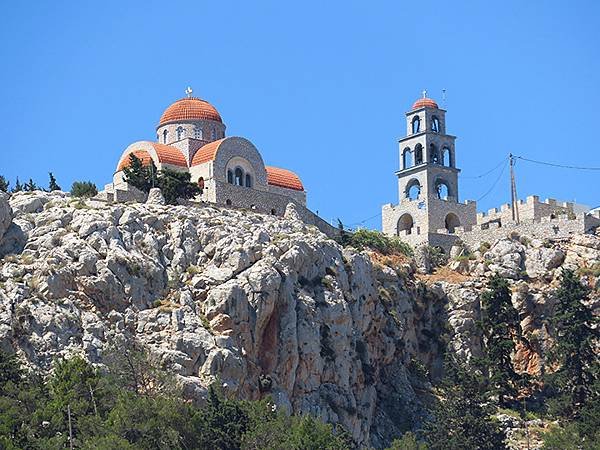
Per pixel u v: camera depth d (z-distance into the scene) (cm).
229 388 17450
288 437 16550
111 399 16288
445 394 19712
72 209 19012
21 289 17550
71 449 15050
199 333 17738
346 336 19125
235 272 18512
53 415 15675
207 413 16588
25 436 15138
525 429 19875
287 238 19262
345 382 18825
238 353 17825
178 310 17938
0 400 15562
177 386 17038
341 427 18212
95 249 18288
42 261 18000
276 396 17962
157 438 15812
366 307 19912
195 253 18925
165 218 19262
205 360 17550
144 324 17825
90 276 17962
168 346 17588
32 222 18825
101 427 15588
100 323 17625
